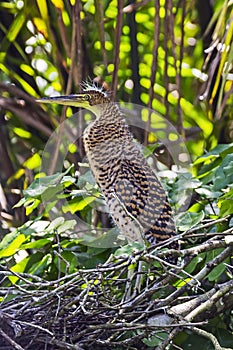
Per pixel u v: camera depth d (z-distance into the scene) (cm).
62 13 1213
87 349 855
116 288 948
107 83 1321
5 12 1336
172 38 1155
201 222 927
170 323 846
